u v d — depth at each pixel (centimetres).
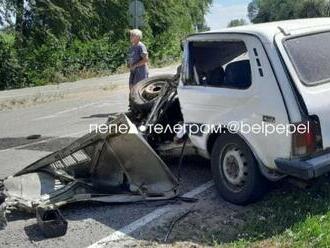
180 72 644
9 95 1830
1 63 2172
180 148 661
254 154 541
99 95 1780
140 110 720
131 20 2095
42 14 2361
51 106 1561
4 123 1280
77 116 1304
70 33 2553
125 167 611
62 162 649
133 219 557
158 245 489
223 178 580
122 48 2647
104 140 602
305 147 502
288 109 502
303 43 538
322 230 462
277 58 518
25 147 967
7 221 574
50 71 2278
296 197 556
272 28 548
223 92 568
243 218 531
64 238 522
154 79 770
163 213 566
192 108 614
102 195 604
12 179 646
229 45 571
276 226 493
